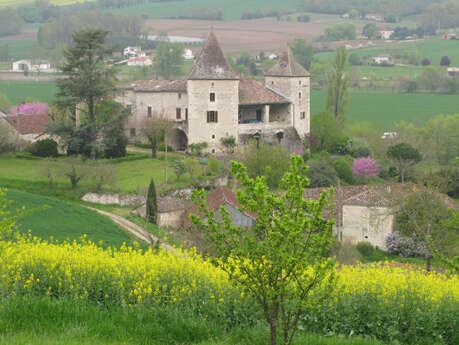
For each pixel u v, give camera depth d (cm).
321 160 8294
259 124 8550
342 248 4194
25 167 7050
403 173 8375
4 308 1587
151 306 1734
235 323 1777
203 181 6762
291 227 1328
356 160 8312
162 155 8012
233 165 1380
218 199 5441
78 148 7550
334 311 1820
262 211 1355
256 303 1783
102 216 5266
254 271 1377
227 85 8231
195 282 1848
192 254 2175
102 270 1870
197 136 8175
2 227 1742
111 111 7962
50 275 1844
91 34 7725
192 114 8125
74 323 1580
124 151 7775
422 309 1848
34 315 1580
